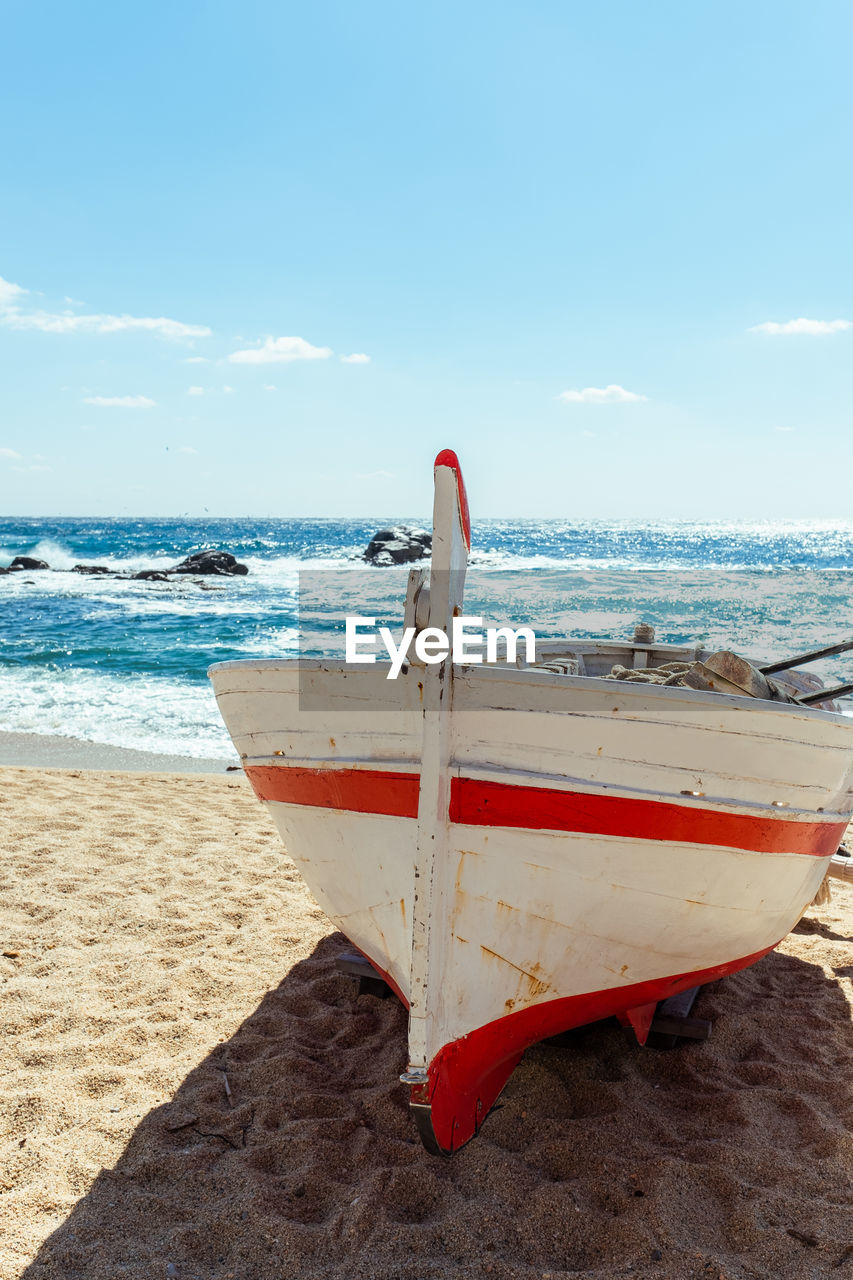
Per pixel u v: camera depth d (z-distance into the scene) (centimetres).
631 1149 314
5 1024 391
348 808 322
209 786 834
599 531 9725
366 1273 254
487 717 288
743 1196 288
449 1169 304
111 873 582
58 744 1041
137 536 8206
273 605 2564
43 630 2072
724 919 332
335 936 494
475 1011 308
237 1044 381
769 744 304
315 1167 301
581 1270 260
